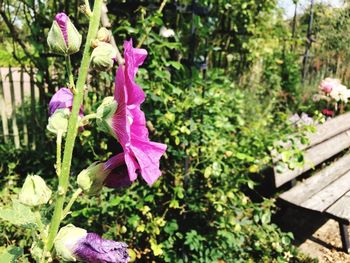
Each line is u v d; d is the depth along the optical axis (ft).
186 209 10.23
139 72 9.34
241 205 10.38
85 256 3.34
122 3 10.67
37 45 12.41
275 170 12.38
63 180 3.46
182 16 11.26
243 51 19.95
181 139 9.61
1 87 13.64
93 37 3.34
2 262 3.95
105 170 3.52
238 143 11.20
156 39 9.59
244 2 16.14
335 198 12.33
